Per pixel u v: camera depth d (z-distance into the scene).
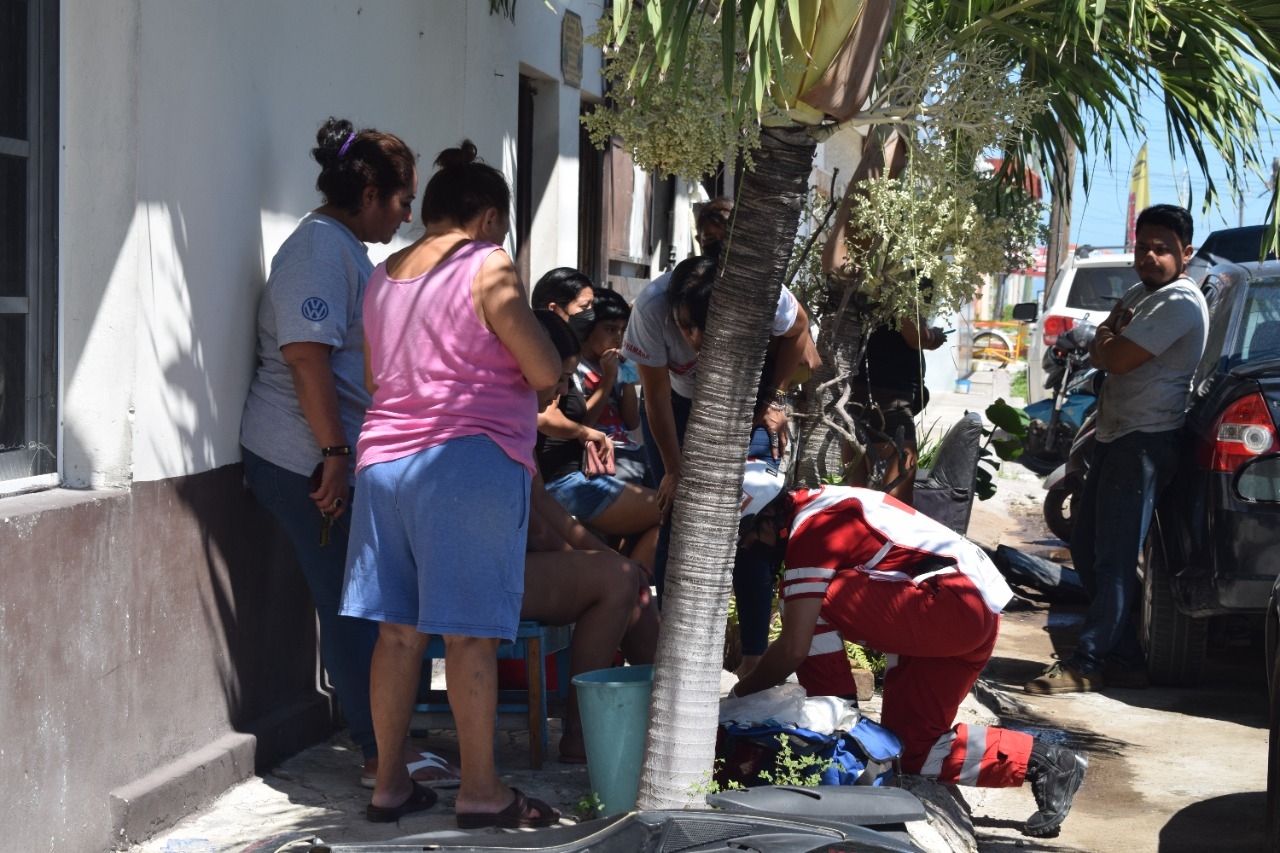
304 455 4.31
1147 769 5.37
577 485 5.48
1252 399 6.05
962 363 23.75
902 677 4.45
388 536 3.79
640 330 5.27
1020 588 8.93
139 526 3.78
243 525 4.43
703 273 4.48
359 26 5.24
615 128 4.91
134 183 3.64
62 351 3.68
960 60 5.06
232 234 4.28
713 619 3.66
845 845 2.44
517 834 2.59
